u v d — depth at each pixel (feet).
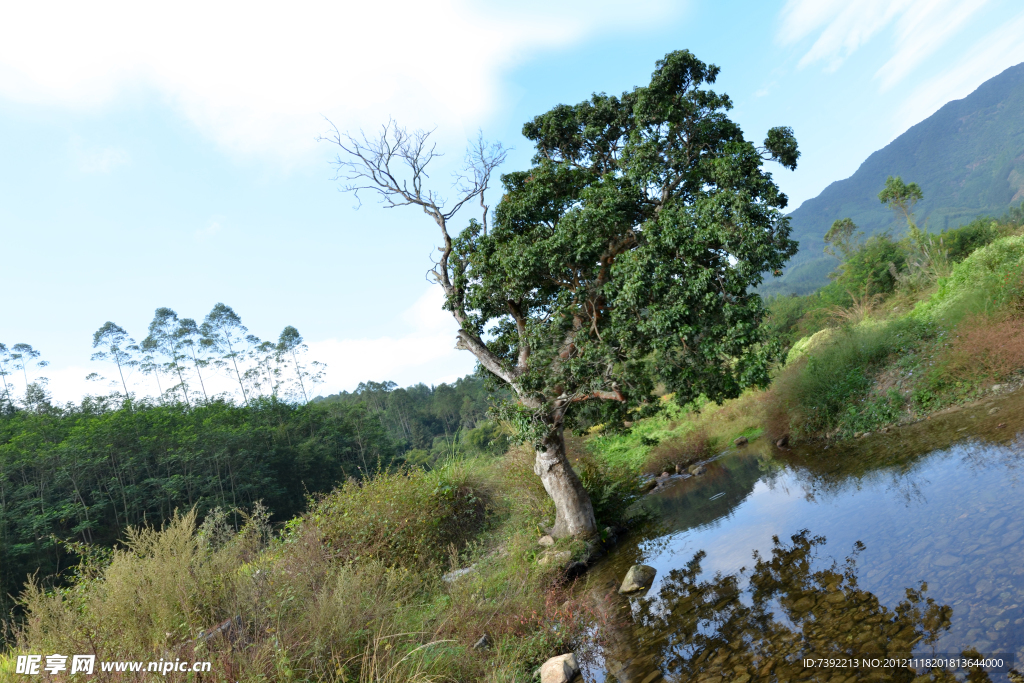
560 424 35.63
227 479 158.71
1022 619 12.34
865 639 14.16
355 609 19.10
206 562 20.66
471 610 22.53
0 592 98.17
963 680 11.09
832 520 24.68
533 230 33.35
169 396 258.16
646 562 28.96
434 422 336.70
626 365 30.14
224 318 283.59
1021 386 31.32
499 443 53.01
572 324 33.30
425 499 37.60
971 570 15.43
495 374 39.50
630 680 16.26
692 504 39.73
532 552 32.86
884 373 42.52
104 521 140.56
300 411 231.09
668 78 31.96
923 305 54.70
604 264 33.14
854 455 34.58
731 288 25.53
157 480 142.82
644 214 33.22
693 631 18.51
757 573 21.80
